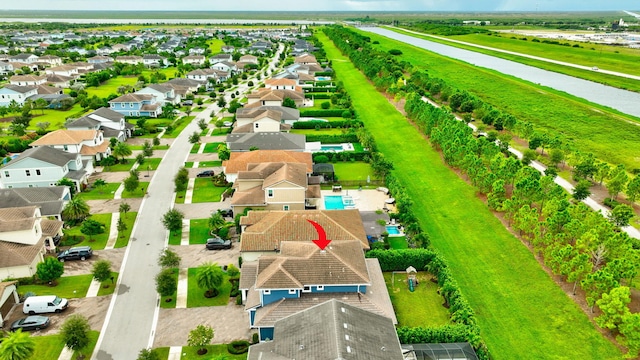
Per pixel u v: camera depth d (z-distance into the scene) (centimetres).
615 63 19938
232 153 8350
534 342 4534
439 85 14000
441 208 7394
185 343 4462
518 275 5600
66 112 13338
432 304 5066
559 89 15700
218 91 16225
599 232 5475
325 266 4644
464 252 6128
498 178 7450
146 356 3972
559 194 6525
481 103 12094
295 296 4525
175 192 7850
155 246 6175
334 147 10075
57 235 6234
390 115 12556
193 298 5144
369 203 7412
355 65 19662
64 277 5484
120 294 5200
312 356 3422
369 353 3484
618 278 4831
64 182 7562
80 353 4300
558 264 5334
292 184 6656
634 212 6925
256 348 3919
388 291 5266
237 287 5266
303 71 17675
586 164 7894
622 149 10150
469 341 4294
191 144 10412
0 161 8962
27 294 5038
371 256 5562
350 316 3850
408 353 4119
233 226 6569
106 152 9244
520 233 6475
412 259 5594
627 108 13312
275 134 9450
